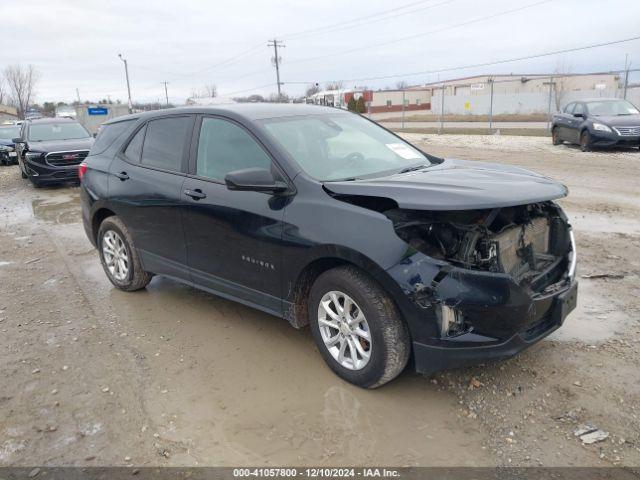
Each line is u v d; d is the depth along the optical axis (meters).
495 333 3.16
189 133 4.69
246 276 4.16
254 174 3.66
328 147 4.24
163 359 4.17
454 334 3.18
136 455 3.09
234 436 3.22
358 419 3.31
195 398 3.62
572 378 3.62
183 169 4.65
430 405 3.42
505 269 3.38
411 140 22.91
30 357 4.28
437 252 3.27
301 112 4.63
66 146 13.30
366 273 3.43
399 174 3.98
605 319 4.46
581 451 2.94
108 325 4.83
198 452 3.09
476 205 3.10
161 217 4.79
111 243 5.64
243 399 3.58
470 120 44.56
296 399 3.55
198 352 4.25
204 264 4.50
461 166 4.43
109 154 5.57
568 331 4.29
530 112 43.31
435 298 3.12
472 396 3.49
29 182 14.81
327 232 3.49
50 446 3.20
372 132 4.81
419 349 3.25
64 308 5.27
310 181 3.73
